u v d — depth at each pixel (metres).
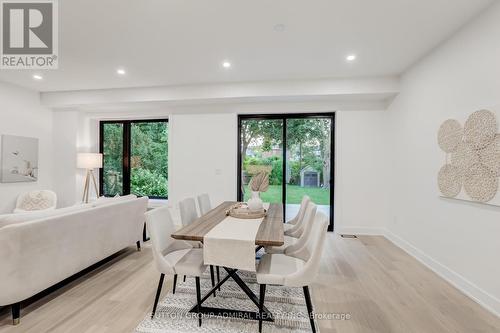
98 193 5.28
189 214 2.74
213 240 1.75
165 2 2.05
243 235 1.82
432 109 2.85
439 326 1.83
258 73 3.65
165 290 2.31
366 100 4.18
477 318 1.92
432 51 2.87
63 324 1.82
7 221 1.91
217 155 4.63
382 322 1.87
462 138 2.34
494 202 1.99
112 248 2.84
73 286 2.38
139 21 2.33
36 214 2.09
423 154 3.03
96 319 1.88
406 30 2.47
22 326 1.79
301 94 3.87
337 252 3.36
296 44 2.78
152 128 5.35
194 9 2.15
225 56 3.09
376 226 4.19
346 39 2.66
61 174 4.95
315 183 4.60
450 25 2.37
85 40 2.71
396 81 3.67
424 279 2.56
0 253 1.75
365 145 4.20
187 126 4.72
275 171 4.68
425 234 2.97
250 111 4.51
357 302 2.13
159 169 5.36
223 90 4.06
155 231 1.90
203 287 2.38
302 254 2.07
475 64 2.21
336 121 4.28
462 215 2.36
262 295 1.76
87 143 5.15
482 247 2.13
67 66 3.40
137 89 4.32
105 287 2.36
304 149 4.61
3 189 4.12
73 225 2.26
